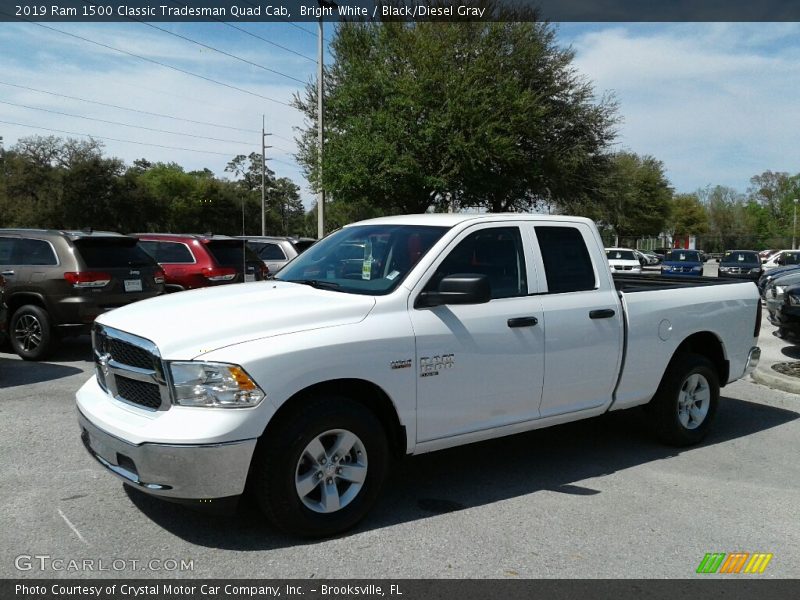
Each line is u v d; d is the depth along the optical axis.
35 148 63.22
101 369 4.20
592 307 5.09
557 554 3.80
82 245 9.25
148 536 3.88
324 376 3.80
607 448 5.84
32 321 9.22
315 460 3.84
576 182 28.08
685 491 4.84
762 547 3.97
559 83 26.53
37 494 4.45
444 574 3.53
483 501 4.55
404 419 4.17
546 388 4.86
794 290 10.12
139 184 67.19
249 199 95.56
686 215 91.94
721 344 6.14
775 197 111.25
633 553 3.84
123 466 3.71
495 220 4.81
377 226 5.08
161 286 10.29
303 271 4.99
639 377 5.45
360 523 4.14
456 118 23.17
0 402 6.84
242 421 3.53
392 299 4.20
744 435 6.33
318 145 25.55
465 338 4.38
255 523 4.09
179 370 3.58
